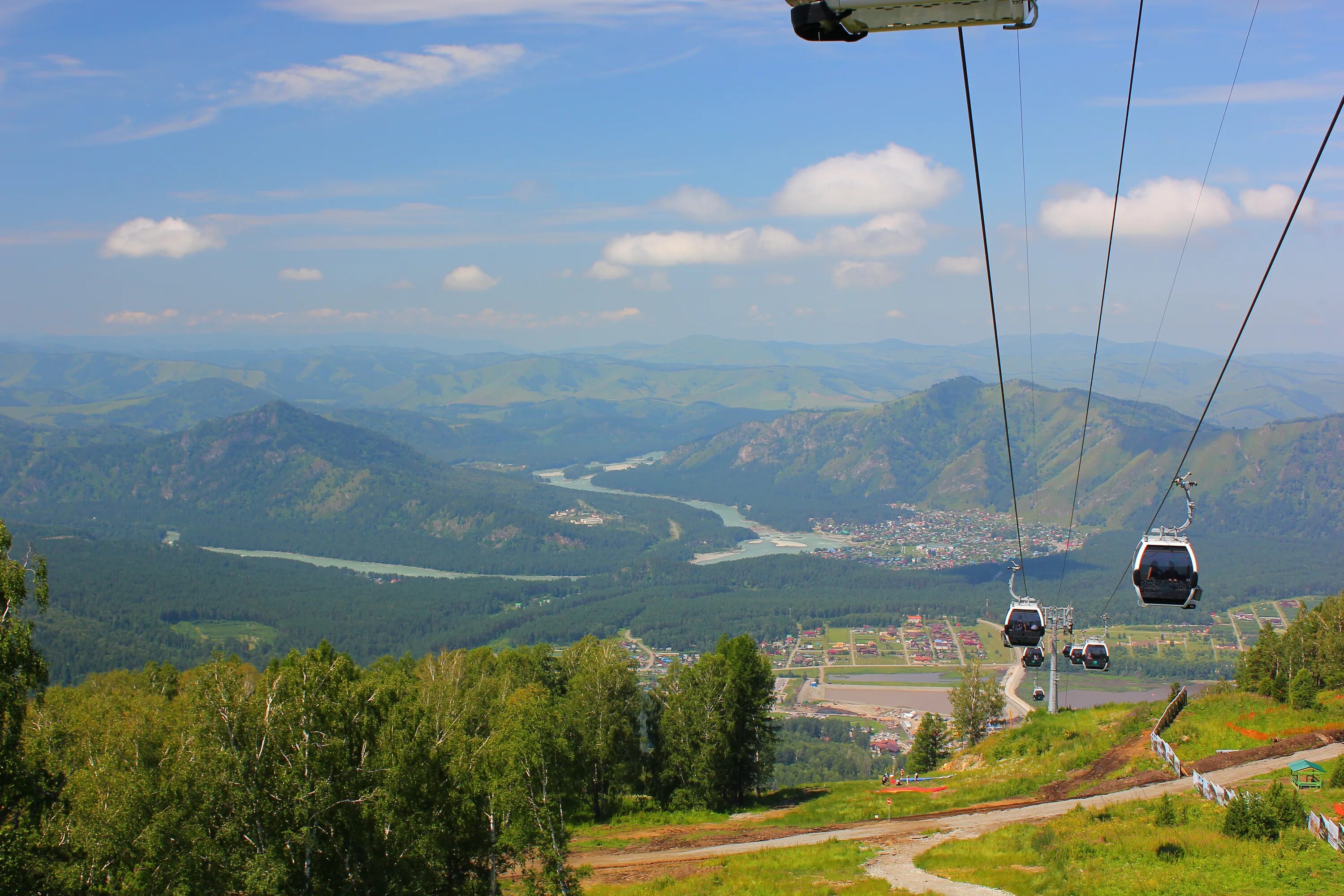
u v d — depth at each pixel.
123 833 47.31
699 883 55.41
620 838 81.88
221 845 47.56
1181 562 48.66
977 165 22.95
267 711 50.28
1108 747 86.94
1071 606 113.19
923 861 54.16
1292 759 70.81
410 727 56.56
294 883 49.22
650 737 111.00
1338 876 39.94
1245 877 40.84
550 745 58.72
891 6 11.82
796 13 12.12
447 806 55.81
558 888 55.16
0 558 44.59
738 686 100.75
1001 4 11.52
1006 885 45.66
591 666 101.75
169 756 53.09
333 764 50.72
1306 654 102.38
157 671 136.62
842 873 52.91
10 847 42.78
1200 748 79.31
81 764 66.75
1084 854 47.84
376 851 52.84
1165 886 40.44
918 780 100.50
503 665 122.12
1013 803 72.19
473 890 58.38
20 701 44.16
